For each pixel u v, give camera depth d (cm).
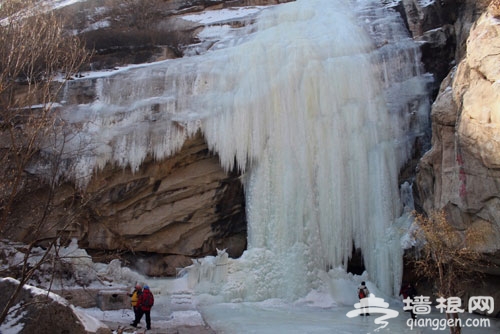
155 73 1984
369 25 2242
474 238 1348
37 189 1758
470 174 1430
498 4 1534
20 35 1349
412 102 2016
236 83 1975
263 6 2717
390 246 1828
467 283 1648
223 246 1945
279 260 1798
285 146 1894
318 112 1939
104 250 1859
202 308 1612
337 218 1858
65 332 916
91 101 1931
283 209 1844
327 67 1981
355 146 1920
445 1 2206
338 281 1809
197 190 1906
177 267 1902
